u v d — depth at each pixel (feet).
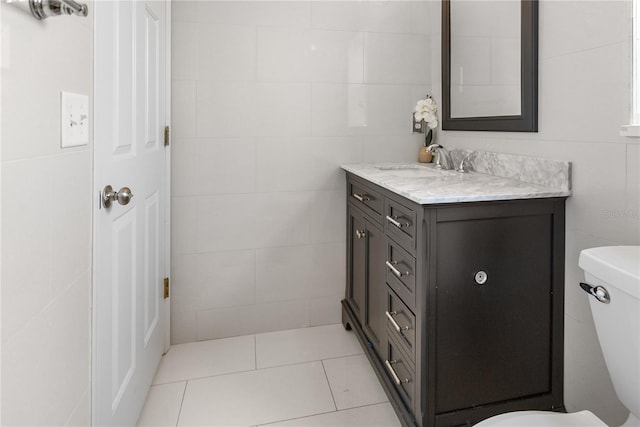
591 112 4.12
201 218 6.82
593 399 4.22
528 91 4.96
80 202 3.16
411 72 7.42
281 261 7.23
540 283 4.52
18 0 2.18
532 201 4.38
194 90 6.56
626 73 3.71
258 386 5.67
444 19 6.88
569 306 4.51
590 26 4.10
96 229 3.48
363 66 7.22
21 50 2.25
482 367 4.44
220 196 6.85
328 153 7.22
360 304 6.60
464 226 4.23
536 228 4.45
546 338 4.59
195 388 5.62
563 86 4.50
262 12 6.72
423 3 7.38
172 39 6.42
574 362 4.47
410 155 7.55
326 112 7.14
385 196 5.25
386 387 5.15
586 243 4.24
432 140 7.48
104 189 3.61
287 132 7.00
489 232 4.31
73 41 2.96
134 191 4.58
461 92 6.53
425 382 4.28
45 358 2.61
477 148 6.21
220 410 5.16
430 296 4.20
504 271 4.40
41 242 2.53
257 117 6.86
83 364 3.28
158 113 5.76
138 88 4.68
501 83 5.52
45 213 2.59
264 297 7.22
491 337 4.43
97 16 3.42
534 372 4.59
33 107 2.40
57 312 2.78
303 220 7.25
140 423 4.89
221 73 6.63
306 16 6.90
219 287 7.01
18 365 2.28
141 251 4.95
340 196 7.36
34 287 2.45
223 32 6.58
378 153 7.43
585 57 4.17
